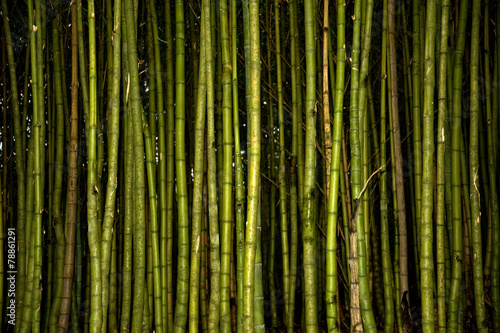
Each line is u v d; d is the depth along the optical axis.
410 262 3.28
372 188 2.95
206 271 2.56
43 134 2.22
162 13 2.89
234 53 2.09
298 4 3.02
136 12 2.15
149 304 2.32
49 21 2.76
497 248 2.41
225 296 2.04
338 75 1.96
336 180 1.92
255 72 1.94
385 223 2.43
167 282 2.33
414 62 2.35
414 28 2.39
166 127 2.57
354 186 2.01
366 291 2.01
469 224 2.44
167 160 2.45
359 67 2.13
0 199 2.40
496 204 2.43
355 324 1.88
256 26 1.94
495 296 2.38
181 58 2.17
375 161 2.89
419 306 2.89
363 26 2.12
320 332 2.79
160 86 2.40
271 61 3.09
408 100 2.85
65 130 2.67
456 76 2.27
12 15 2.83
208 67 2.06
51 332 2.30
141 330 2.17
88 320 2.54
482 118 2.67
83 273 2.95
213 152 2.06
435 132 2.72
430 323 1.96
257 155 1.92
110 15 2.40
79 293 2.55
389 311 2.37
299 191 2.50
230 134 2.07
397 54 3.17
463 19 2.29
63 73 2.60
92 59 1.98
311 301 1.97
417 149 2.32
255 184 1.91
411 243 3.28
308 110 1.99
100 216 2.38
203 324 2.52
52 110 2.65
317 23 2.84
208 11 2.08
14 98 2.46
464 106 2.66
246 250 1.89
